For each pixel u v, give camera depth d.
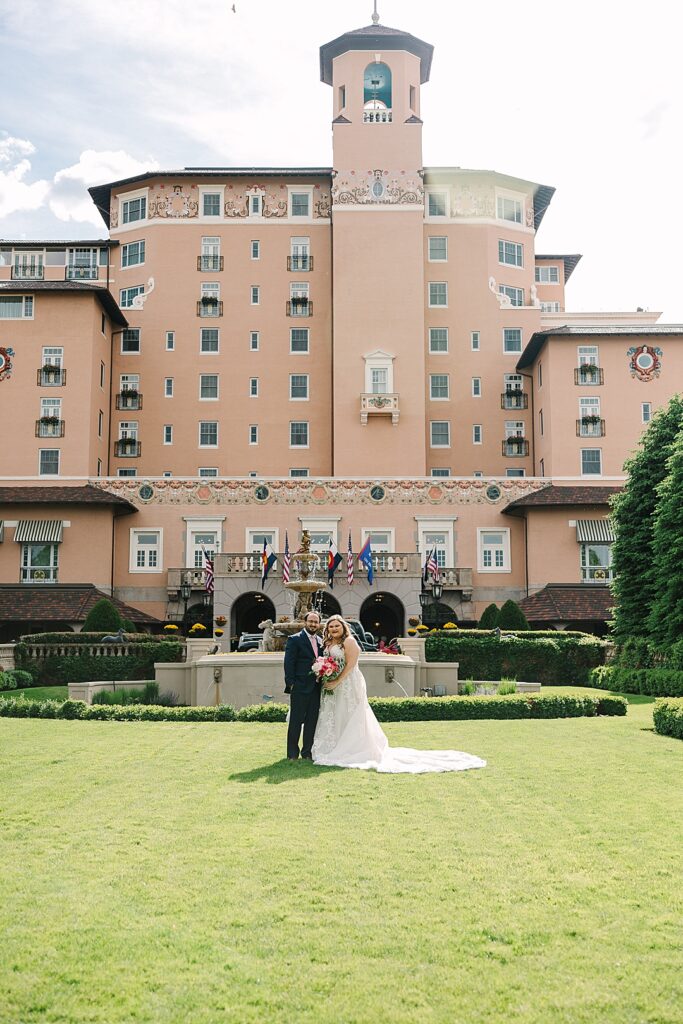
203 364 65.19
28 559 54.53
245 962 7.30
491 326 66.56
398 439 62.00
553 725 19.69
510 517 56.19
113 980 7.02
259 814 11.21
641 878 9.11
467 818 11.10
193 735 17.75
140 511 56.03
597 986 7.00
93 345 59.38
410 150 65.06
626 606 38.94
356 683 14.59
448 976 7.11
